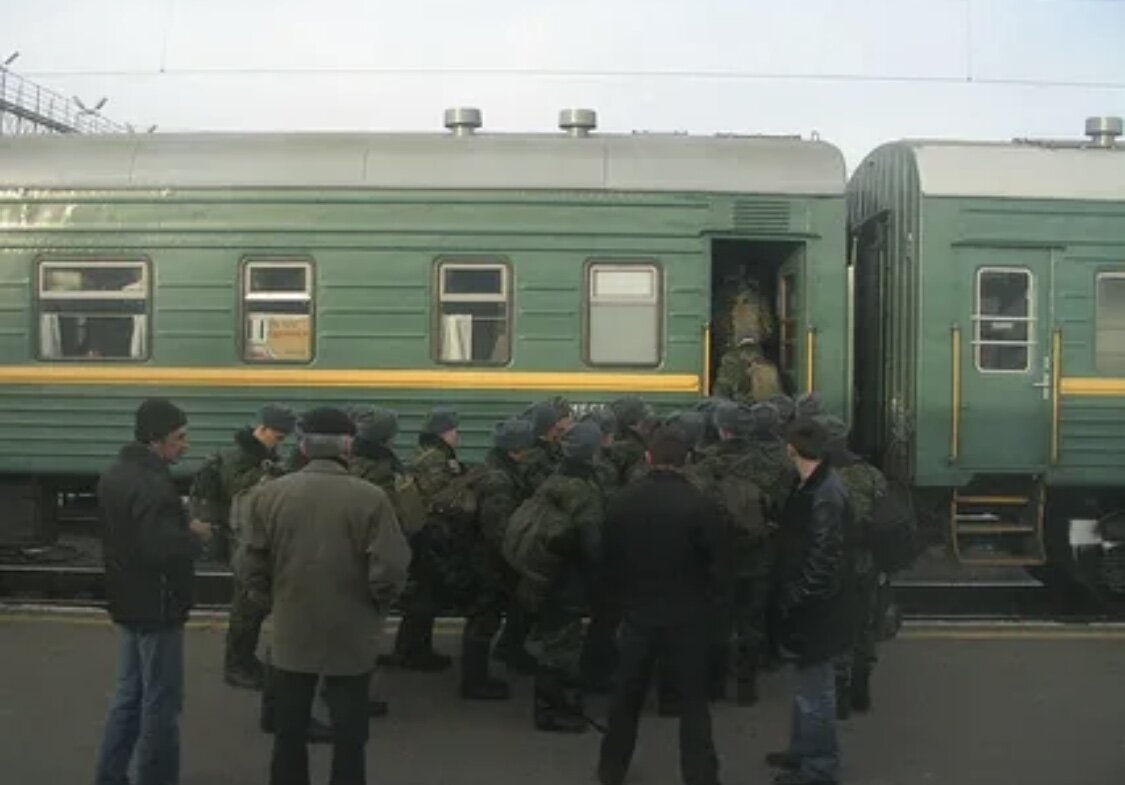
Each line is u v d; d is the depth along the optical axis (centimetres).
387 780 651
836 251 1120
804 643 631
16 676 826
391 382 1109
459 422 1109
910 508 1077
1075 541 1136
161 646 582
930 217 1093
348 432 567
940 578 1302
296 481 556
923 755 696
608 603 743
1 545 1170
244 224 1120
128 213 1128
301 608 546
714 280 1189
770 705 795
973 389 1095
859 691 768
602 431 767
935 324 1093
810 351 1114
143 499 575
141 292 1128
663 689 767
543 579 705
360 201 1115
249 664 809
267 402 1115
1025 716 767
